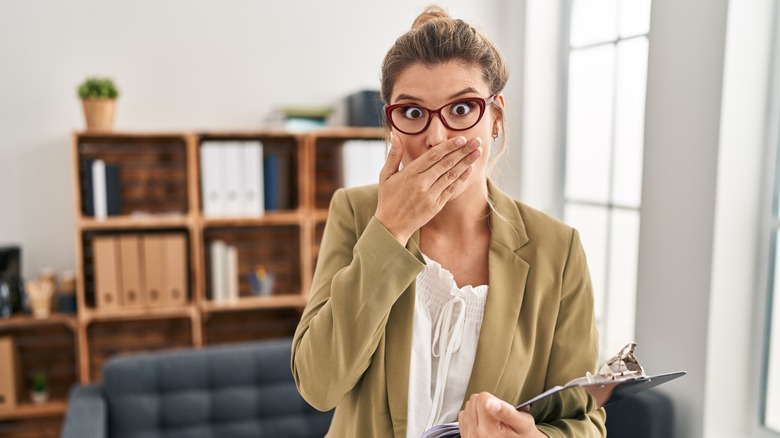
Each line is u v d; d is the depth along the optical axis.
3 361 2.95
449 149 0.77
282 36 3.39
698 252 2.10
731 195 2.04
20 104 3.14
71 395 2.52
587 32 3.07
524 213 0.99
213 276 3.20
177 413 2.54
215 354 2.63
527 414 0.79
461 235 0.95
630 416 2.19
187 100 3.31
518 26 3.33
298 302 3.25
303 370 0.87
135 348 3.39
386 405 0.91
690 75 2.11
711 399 2.10
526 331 0.93
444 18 0.95
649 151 2.30
